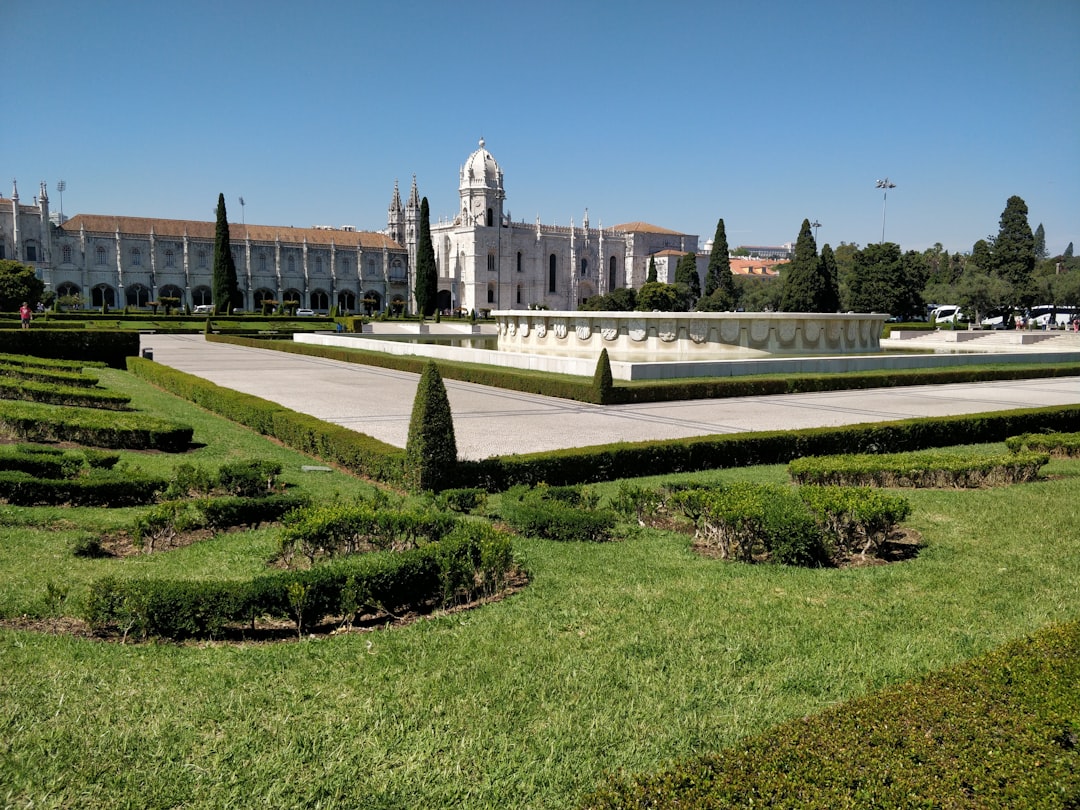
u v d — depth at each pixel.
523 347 45.31
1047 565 10.00
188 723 5.72
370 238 152.50
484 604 8.43
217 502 10.84
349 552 9.57
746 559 10.18
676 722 5.92
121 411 21.22
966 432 20.36
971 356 41.31
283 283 139.25
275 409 19.20
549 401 26.14
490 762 5.37
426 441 13.13
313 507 10.53
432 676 6.61
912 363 37.97
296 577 7.54
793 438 17.48
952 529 11.73
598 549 10.45
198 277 131.88
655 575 9.39
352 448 15.24
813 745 4.83
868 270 104.62
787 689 6.52
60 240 122.06
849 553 10.59
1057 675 5.64
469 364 36.78
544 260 160.25
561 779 5.20
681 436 19.14
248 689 6.28
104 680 6.27
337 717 5.90
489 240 152.38
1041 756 4.66
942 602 8.64
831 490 11.04
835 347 40.06
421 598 8.36
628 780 5.02
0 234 117.88
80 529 10.48
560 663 6.90
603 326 40.12
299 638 7.39
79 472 12.90
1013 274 95.50
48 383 23.48
